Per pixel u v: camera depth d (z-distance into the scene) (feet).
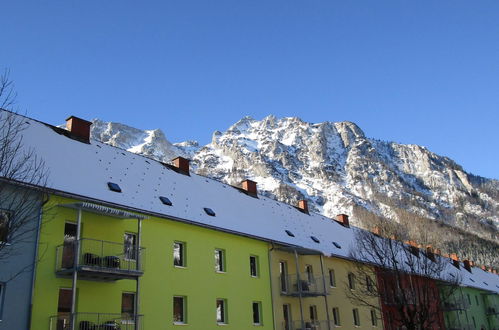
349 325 113.50
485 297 191.93
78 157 74.69
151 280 70.44
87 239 61.41
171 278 73.92
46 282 57.11
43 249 57.82
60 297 58.80
